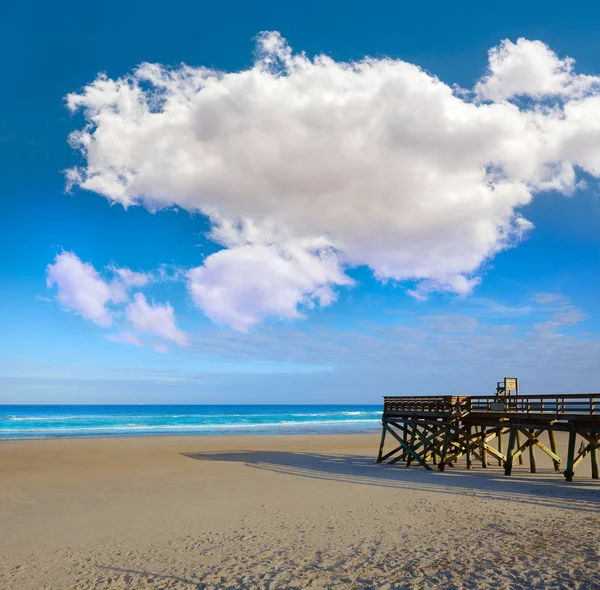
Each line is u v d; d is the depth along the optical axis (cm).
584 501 1722
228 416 11219
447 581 989
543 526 1377
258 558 1176
